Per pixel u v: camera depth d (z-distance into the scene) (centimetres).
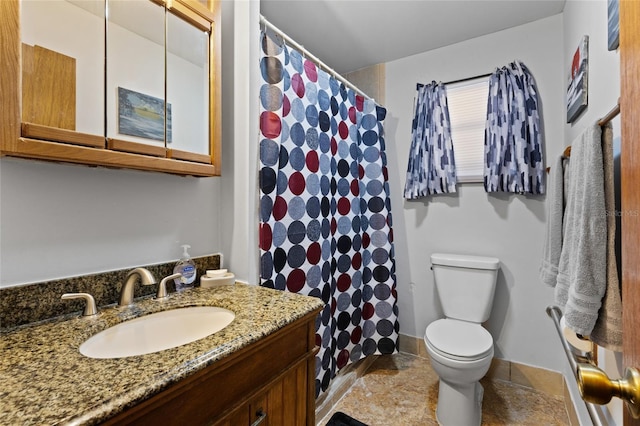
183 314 96
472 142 208
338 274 179
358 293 194
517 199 192
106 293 95
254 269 128
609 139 77
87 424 44
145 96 97
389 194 223
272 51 134
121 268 101
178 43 105
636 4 42
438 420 156
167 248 114
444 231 216
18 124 68
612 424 94
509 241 194
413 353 228
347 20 187
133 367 58
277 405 82
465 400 149
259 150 129
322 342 154
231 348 67
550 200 129
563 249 100
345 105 187
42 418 44
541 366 186
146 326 89
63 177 88
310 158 152
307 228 149
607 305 74
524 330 191
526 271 190
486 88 203
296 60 148
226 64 130
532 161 181
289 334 87
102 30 88
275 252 133
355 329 192
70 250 89
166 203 114
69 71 80
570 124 162
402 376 199
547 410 167
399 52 224
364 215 205
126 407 49
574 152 94
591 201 77
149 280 90
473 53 206
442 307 196
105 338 80
